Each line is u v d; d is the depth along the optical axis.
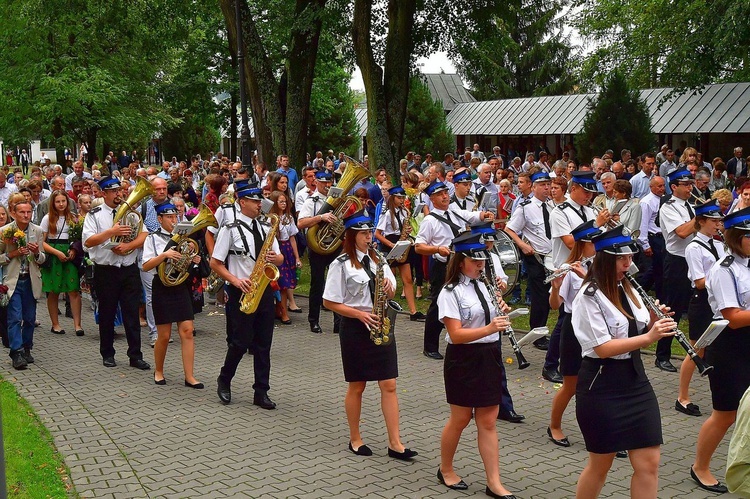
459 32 22.95
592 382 5.16
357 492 6.19
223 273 8.29
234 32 20.81
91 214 9.91
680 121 28.27
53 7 32.97
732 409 6.05
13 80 34.44
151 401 8.66
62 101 33.38
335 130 46.16
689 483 6.34
